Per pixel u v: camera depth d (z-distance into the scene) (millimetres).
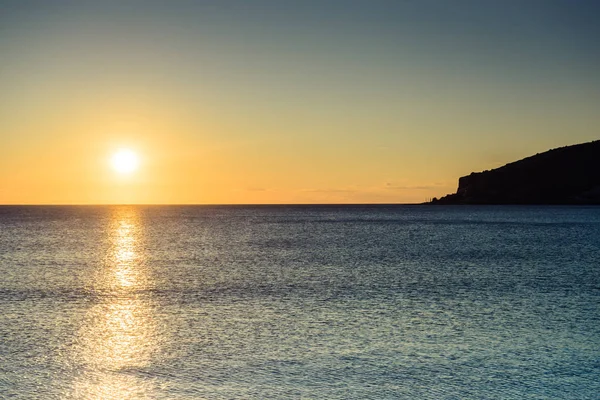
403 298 37594
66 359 23734
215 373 22094
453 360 23672
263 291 40562
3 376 21703
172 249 75812
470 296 38344
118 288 42219
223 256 66125
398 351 24891
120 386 20734
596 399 19734
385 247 77938
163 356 24172
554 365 23062
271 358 23891
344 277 47969
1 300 37094
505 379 21516
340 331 28328
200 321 30625
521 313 32594
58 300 37125
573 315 32062
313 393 20141
